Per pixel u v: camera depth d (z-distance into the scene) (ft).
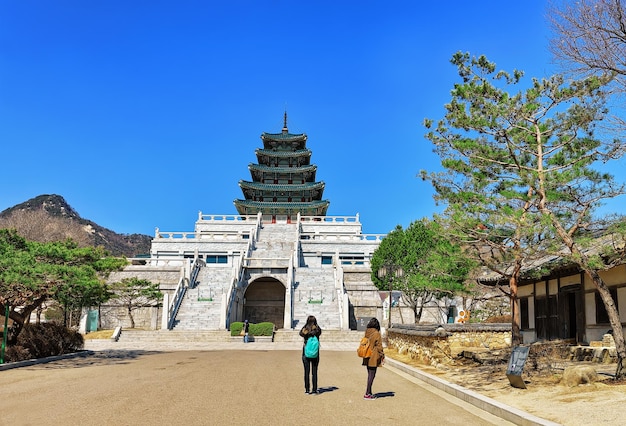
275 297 206.18
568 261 55.83
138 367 72.33
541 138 54.65
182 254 240.94
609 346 59.16
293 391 47.91
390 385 52.80
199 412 37.47
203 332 140.77
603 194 50.96
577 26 44.29
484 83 52.95
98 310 178.40
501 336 81.25
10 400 43.50
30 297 79.41
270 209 302.04
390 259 142.00
